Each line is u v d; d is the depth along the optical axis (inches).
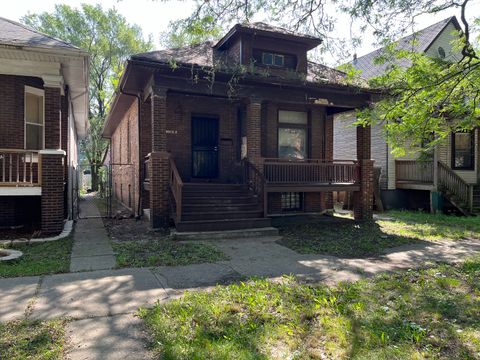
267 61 444.8
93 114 1294.3
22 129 378.9
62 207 346.0
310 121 490.0
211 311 151.7
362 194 450.6
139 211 461.7
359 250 294.5
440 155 632.4
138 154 456.1
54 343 124.7
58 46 318.0
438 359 118.0
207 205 370.3
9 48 306.2
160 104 356.2
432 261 258.5
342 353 120.2
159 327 136.4
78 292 181.2
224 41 447.5
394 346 125.1
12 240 305.4
